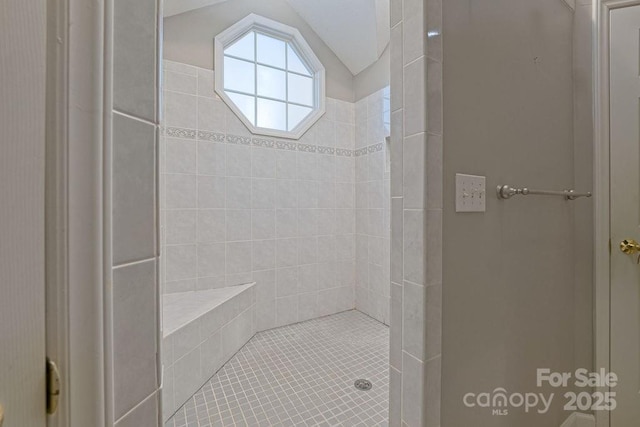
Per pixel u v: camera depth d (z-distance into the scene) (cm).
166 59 200
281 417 138
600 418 130
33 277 31
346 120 275
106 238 36
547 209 119
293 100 257
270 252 238
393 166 90
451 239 84
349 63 271
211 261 216
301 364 185
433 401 80
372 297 261
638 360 123
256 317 231
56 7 32
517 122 105
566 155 129
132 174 40
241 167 227
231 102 223
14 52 29
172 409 141
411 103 81
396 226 89
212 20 216
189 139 208
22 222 30
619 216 125
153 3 43
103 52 35
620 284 126
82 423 34
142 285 41
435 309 80
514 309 105
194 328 159
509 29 103
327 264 265
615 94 126
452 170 84
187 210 208
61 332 33
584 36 132
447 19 83
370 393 155
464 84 87
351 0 220
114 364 37
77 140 33
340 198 272
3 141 28
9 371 29
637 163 122
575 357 135
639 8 121
